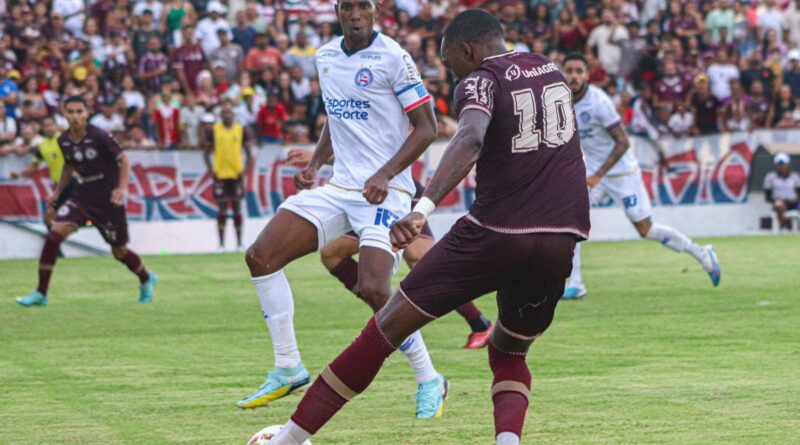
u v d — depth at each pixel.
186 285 33.72
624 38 57.12
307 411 11.52
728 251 42.16
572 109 11.70
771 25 61.50
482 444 13.33
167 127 48.56
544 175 11.24
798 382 16.94
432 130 15.05
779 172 52.00
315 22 56.25
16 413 15.35
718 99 56.19
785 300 27.59
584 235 11.54
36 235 45.03
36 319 26.08
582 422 14.37
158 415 15.20
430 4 58.78
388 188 14.84
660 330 22.81
